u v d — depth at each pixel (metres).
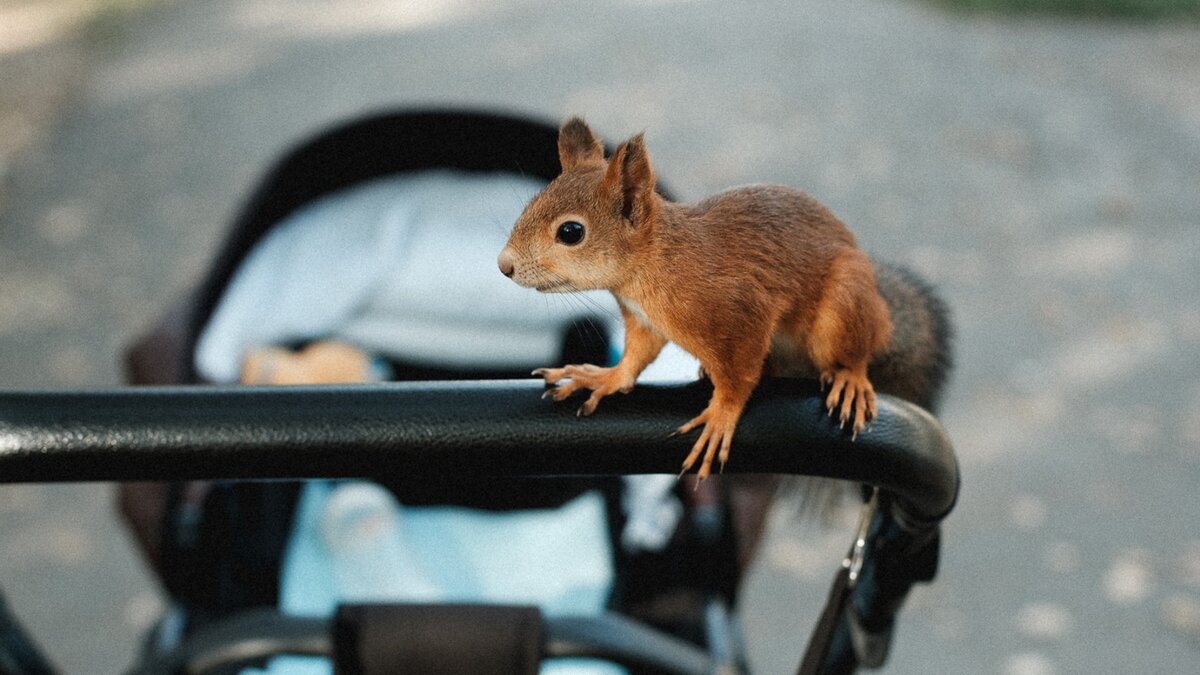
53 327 5.54
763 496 2.49
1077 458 4.43
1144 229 6.33
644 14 11.19
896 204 6.68
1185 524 4.09
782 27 10.59
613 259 1.15
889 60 9.47
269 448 1.02
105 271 6.11
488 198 3.07
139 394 1.04
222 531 2.39
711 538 2.37
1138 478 4.32
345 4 12.11
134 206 6.93
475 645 1.54
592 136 1.29
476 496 2.68
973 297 5.59
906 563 1.15
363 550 2.54
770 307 1.12
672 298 1.13
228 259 2.84
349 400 1.03
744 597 3.83
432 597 2.53
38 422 1.01
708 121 8.06
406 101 8.62
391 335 2.98
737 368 1.09
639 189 1.15
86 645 3.64
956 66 9.29
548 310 2.94
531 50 9.99
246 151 7.75
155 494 2.51
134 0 12.25
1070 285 5.73
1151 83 8.74
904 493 1.06
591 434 1.03
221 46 10.48
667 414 1.05
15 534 4.20
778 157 7.39
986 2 11.20
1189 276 5.81
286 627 1.63
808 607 3.78
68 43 10.61
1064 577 3.86
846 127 7.90
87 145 7.96
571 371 1.06
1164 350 5.15
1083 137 7.66
